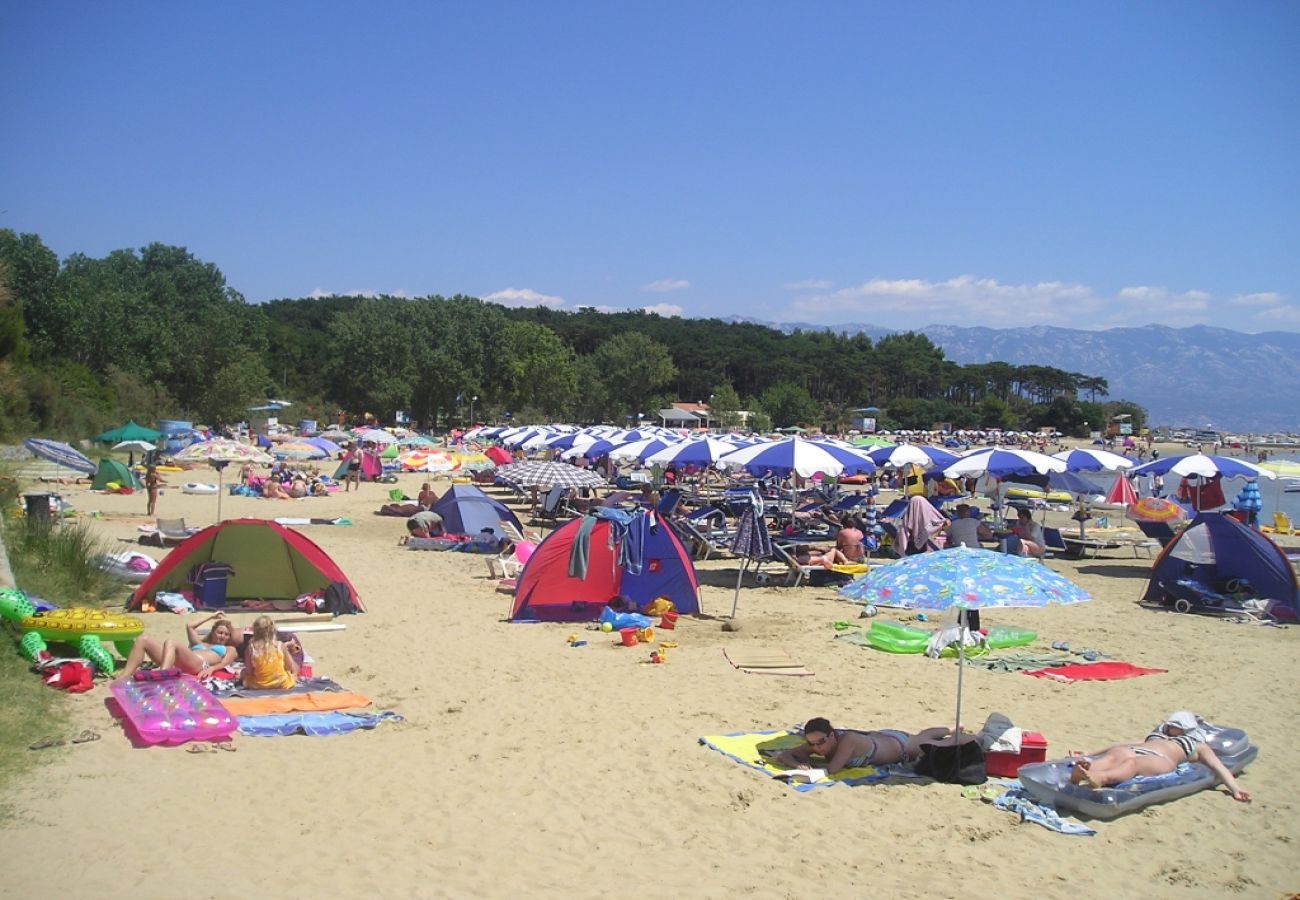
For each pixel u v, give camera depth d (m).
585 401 95.75
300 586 15.03
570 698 10.23
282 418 80.75
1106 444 98.25
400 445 52.25
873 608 15.27
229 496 32.81
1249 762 8.34
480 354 93.38
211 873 5.88
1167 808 7.49
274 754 8.18
